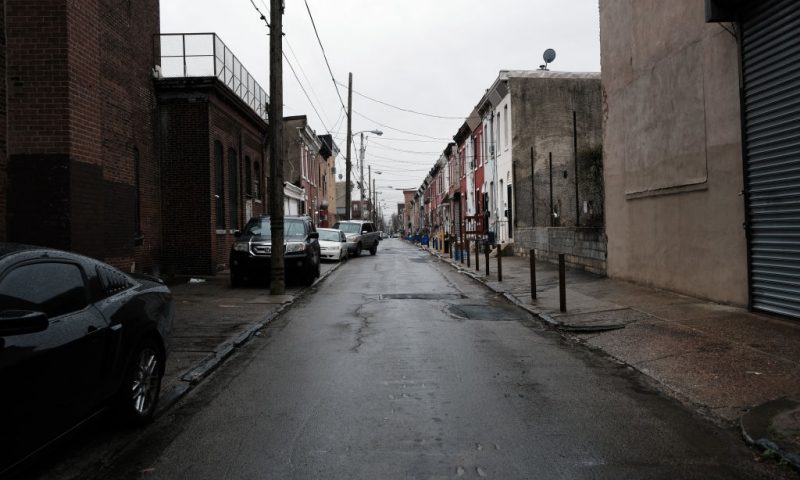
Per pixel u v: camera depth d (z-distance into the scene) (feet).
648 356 25.12
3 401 11.84
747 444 15.79
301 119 129.39
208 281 58.29
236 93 70.90
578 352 27.25
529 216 90.17
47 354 13.24
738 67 32.14
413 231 256.11
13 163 33.60
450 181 169.27
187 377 22.59
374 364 24.85
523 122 90.79
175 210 61.21
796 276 28.32
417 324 34.60
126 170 51.13
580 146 91.56
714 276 35.14
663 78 40.37
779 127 29.19
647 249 43.55
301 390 21.25
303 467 14.42
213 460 15.02
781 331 27.12
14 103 33.65
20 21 33.58
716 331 28.19
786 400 18.60
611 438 16.25
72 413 14.16
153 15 58.90
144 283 19.44
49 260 14.83
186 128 61.05
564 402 19.56
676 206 39.32
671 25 39.19
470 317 37.14
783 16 28.58
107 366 15.75
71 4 34.09
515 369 23.99
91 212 36.06
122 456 15.42
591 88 91.86
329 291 52.54
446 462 14.58
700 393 20.06
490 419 17.83
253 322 34.96
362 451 15.38
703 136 35.83
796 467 14.01
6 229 33.53
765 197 30.42
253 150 83.82
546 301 41.24
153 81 58.65
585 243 57.82
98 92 37.22
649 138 42.65
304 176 133.90
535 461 14.64
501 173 99.71
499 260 54.44
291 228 58.08
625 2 46.09
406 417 18.06
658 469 14.20
